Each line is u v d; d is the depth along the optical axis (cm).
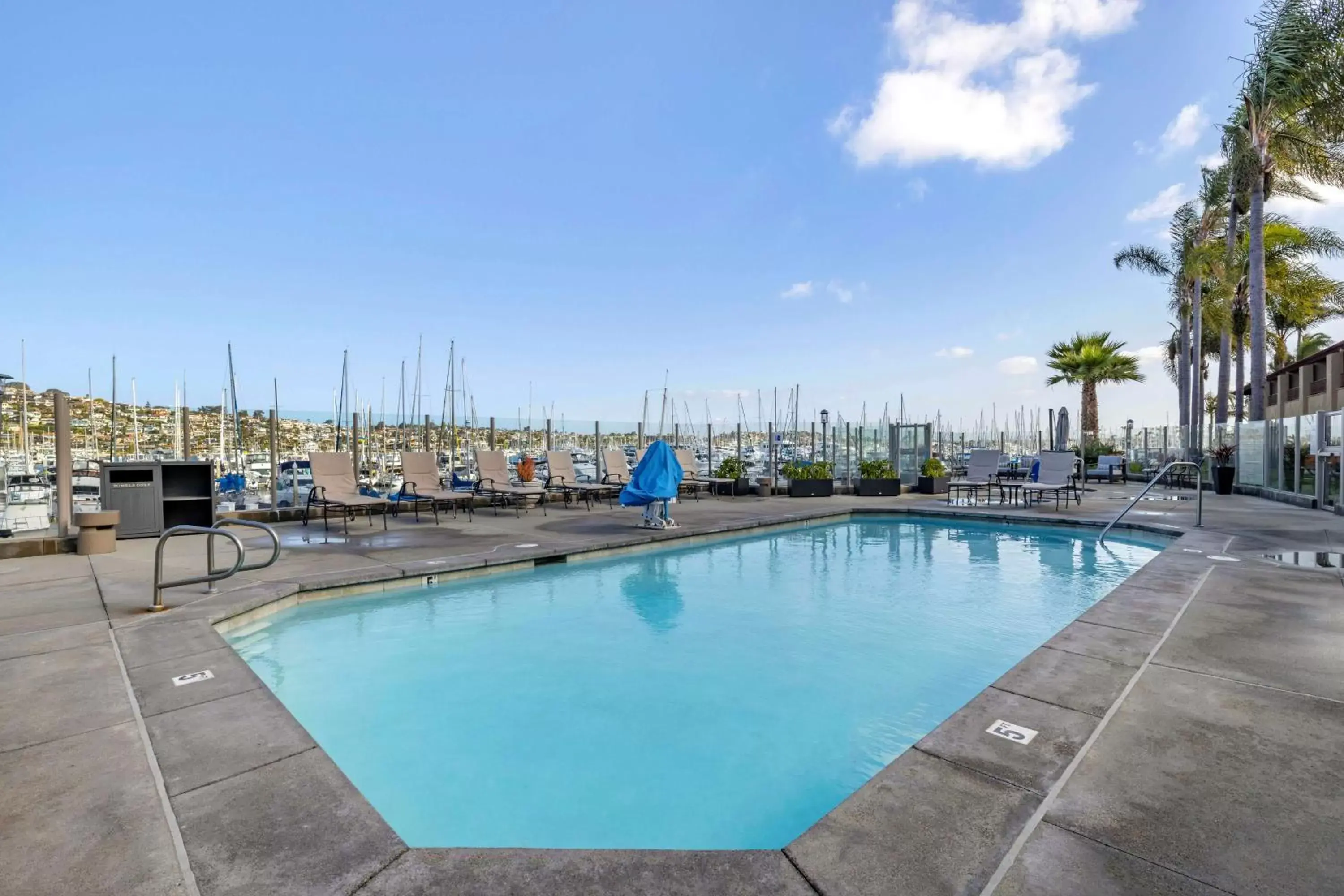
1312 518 969
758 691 380
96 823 191
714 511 1175
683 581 671
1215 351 2642
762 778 284
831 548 882
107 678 316
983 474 1393
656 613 546
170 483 902
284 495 1138
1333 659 328
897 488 1599
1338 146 1537
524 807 262
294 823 192
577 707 358
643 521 991
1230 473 1573
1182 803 195
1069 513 1110
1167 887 155
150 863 171
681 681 394
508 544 772
